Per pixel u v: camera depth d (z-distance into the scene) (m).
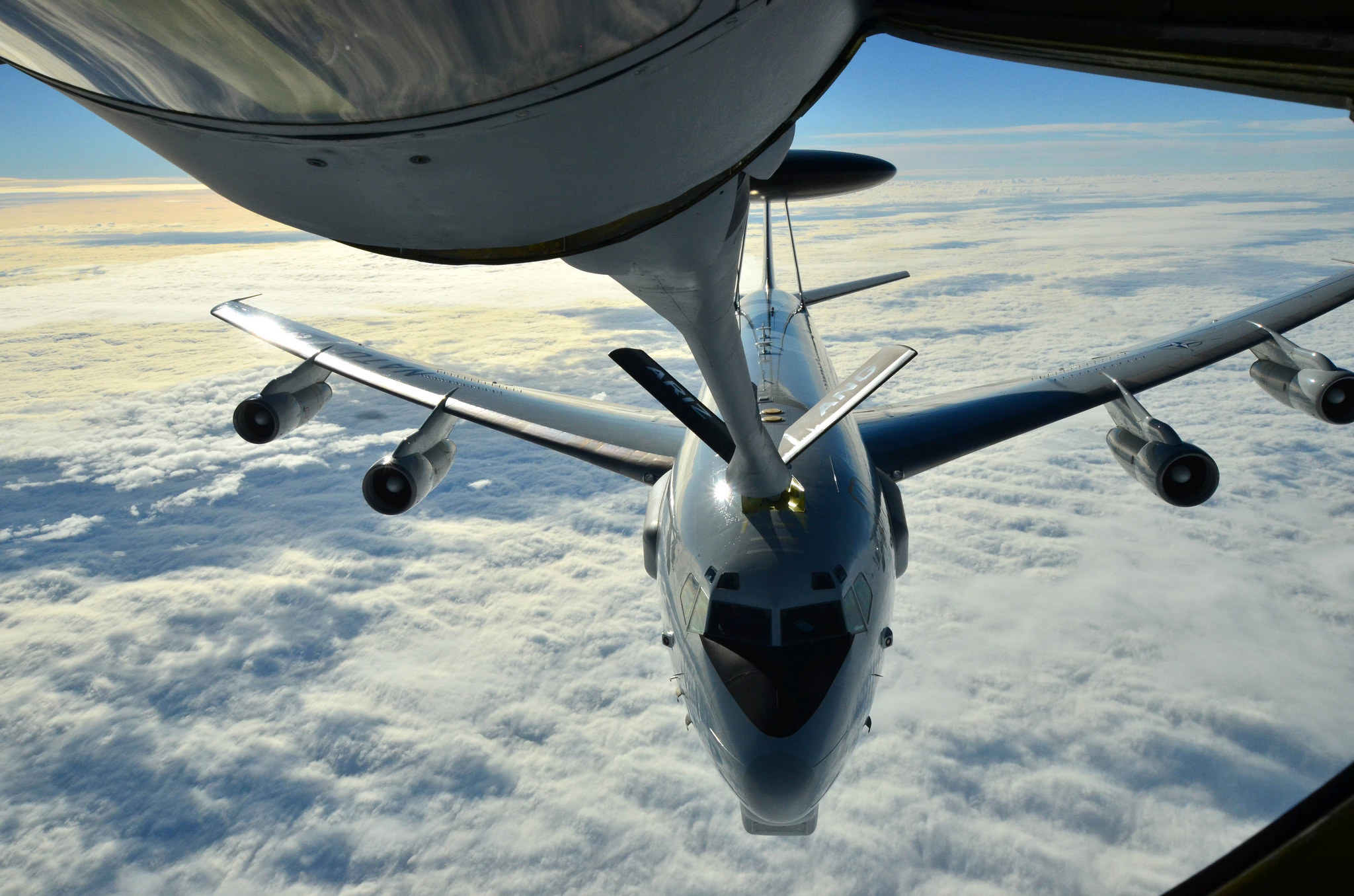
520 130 3.03
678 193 3.88
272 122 3.12
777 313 31.41
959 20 3.20
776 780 12.66
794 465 16.34
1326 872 2.38
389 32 2.52
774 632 13.55
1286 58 2.34
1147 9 2.53
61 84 3.54
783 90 3.54
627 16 2.60
